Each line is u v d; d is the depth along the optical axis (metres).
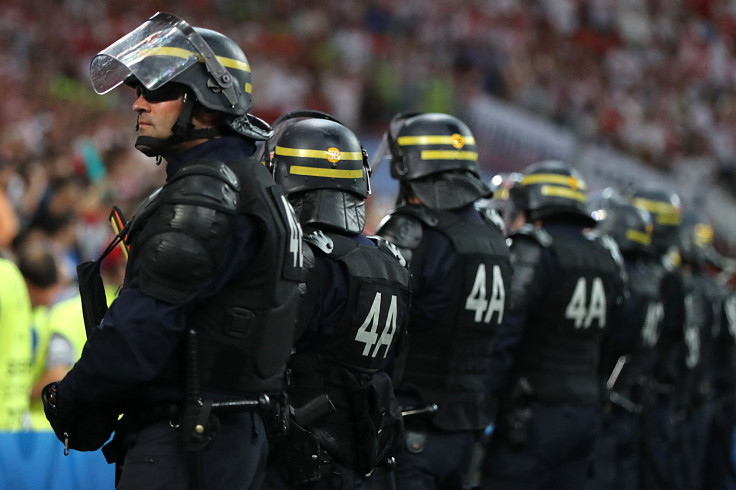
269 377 10.63
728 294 25.95
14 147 39.62
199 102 10.50
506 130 49.34
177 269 9.75
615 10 73.44
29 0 56.41
